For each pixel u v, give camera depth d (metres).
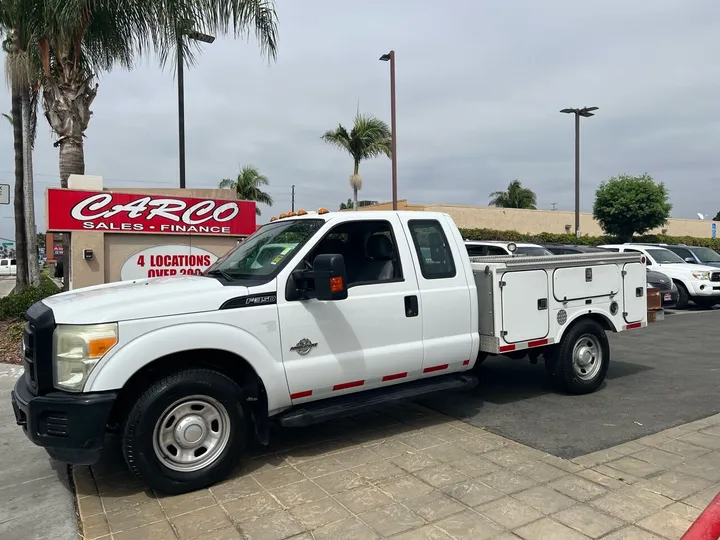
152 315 3.97
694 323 12.45
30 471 4.68
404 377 5.09
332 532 3.51
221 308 4.21
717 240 32.78
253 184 37.88
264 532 3.53
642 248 16.11
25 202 13.18
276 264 4.60
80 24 9.45
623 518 3.58
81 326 3.83
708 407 5.91
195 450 4.14
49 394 3.85
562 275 6.03
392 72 18.92
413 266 5.16
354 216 5.00
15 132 13.55
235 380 4.46
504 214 33.47
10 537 3.61
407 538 3.42
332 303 4.66
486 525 3.54
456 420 5.62
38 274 13.46
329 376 4.62
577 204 25.92
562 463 4.46
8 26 10.73
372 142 25.34
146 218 9.99
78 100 10.21
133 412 3.91
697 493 3.90
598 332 6.40
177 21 9.37
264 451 4.89
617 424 5.40
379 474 4.34
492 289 5.55
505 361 8.52
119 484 4.35
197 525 3.64
